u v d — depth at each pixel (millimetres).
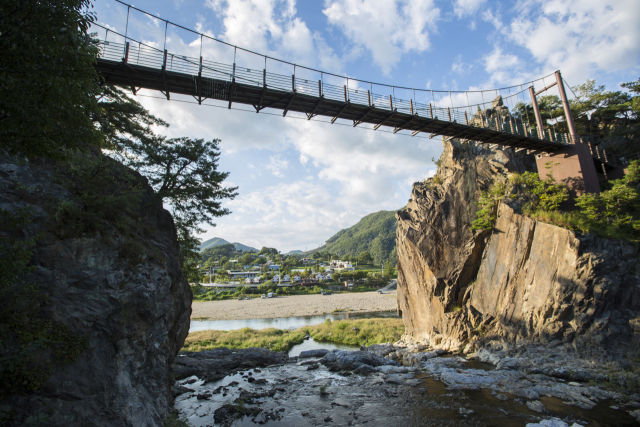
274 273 170875
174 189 23859
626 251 25516
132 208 18312
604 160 38844
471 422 17578
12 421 9977
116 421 12062
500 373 24656
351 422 18203
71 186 14508
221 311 86250
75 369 11812
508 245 31453
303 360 33531
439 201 38094
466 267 34875
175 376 27266
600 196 29281
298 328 55438
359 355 31094
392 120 31109
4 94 7406
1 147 8078
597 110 44906
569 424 16953
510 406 19406
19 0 7363
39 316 11523
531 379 23312
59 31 8141
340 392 23078
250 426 17875
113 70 20922
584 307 25172
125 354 13445
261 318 74000
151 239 19188
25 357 10508
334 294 125500
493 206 34000
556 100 47125
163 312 16125
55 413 10766
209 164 24609
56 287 12180
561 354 25094
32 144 8297
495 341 30188
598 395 20047
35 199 12891
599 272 25047
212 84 23469
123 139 23281
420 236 37812
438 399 20938
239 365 31359
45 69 7906
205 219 26047
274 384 25422
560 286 26469
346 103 27594
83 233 13547
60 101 8367
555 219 28703
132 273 14594
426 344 36531
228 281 162750
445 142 41438
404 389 23141
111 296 13406
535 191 32250
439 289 35844
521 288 29516
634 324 23406
